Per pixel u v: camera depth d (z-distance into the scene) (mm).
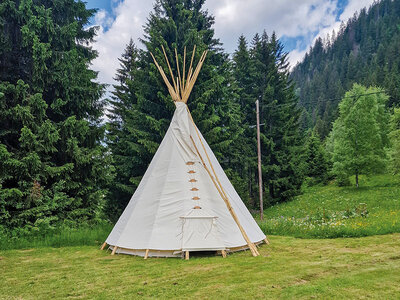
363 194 20047
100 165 10773
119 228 6664
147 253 5738
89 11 11789
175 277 4430
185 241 5652
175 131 7273
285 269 4727
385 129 29234
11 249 7172
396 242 6652
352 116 22781
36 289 4086
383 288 3699
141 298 3613
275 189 23656
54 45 10516
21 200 8977
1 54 9672
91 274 4754
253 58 26625
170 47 15281
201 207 6109
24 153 9180
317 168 31656
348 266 4809
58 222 9414
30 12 9562
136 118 14102
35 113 9484
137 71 14414
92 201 11141
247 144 22531
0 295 3861
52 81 10086
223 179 7336
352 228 8078
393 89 40312
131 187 14078
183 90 7930
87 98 10688
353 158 22391
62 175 10148
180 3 16078
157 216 6098
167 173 6672
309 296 3480
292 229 9039
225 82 17641
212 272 4637
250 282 4086
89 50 12352
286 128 22922
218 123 15750
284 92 24469
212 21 19031
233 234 6133
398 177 24375
